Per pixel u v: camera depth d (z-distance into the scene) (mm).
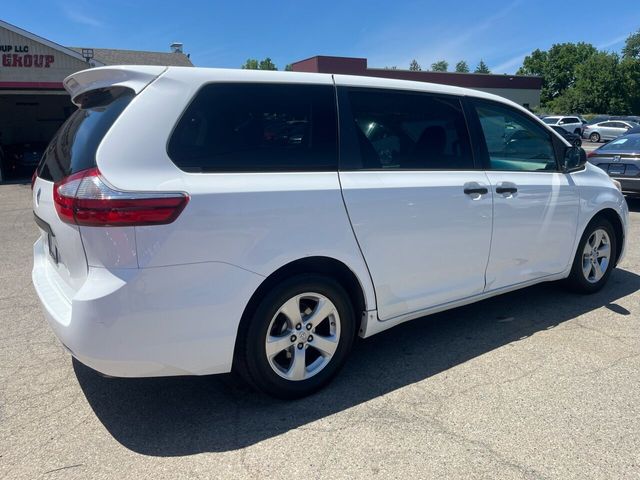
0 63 17250
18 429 2824
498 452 2590
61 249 2768
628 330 4051
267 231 2730
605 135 33562
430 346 3830
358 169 3129
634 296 4824
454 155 3627
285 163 2881
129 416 2955
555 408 2971
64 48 17844
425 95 3543
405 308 3412
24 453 2615
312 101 3045
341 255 3014
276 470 2480
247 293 2703
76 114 3139
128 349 2475
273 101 2904
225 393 3201
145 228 2416
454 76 43125
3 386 3289
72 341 2475
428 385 3256
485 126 3846
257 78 2879
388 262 3230
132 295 2428
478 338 3953
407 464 2510
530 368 3451
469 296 3771
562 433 2736
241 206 2645
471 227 3611
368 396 3137
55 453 2617
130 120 2521
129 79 2686
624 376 3324
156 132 2541
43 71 17797
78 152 2658
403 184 3252
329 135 3062
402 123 3400
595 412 2926
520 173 4004
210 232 2562
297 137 2957
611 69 57719
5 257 6625
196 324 2592
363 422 2863
